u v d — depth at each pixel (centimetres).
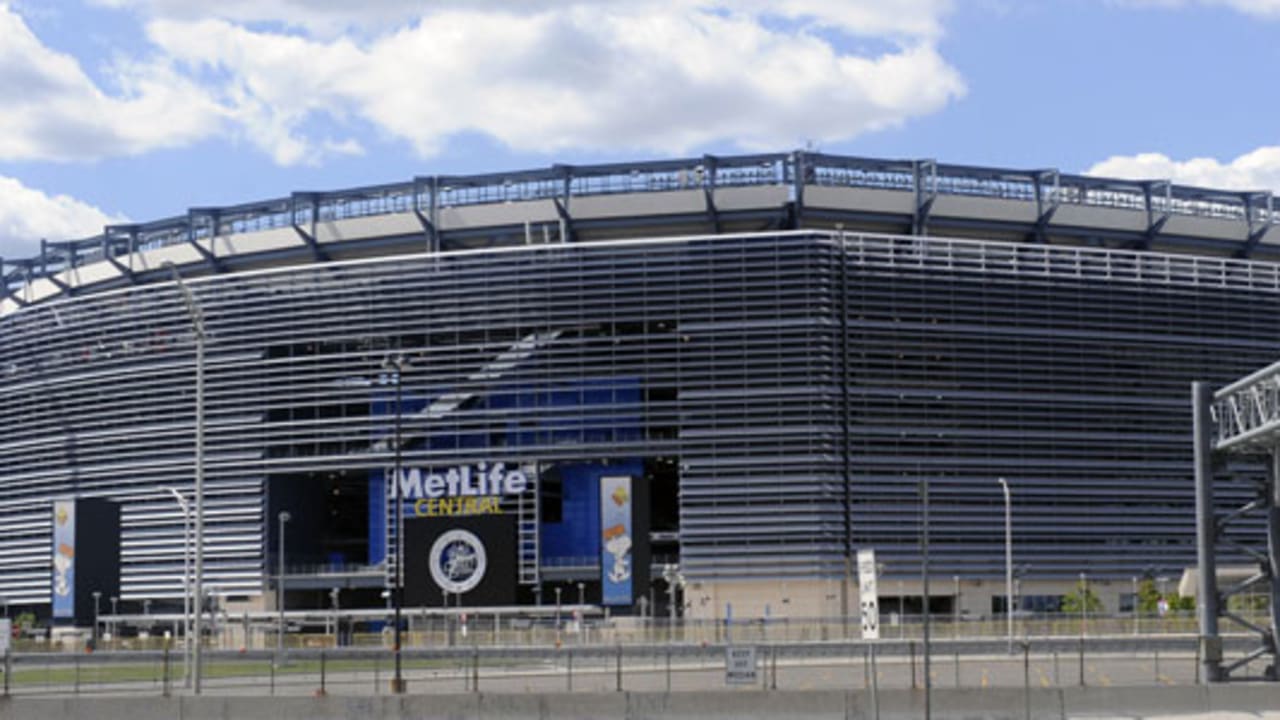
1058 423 15538
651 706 6056
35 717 6244
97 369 17300
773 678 6681
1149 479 15725
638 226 16300
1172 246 17000
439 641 12438
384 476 16300
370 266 16212
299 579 16162
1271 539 6869
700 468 15188
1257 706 6203
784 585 14812
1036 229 16438
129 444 16962
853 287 15262
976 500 15200
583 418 15612
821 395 15012
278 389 16362
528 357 15800
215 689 7969
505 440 15788
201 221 17462
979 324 15512
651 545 16025
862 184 16125
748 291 15325
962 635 12094
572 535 15975
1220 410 6988
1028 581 15162
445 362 15975
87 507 15275
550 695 6084
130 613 16838
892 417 15150
